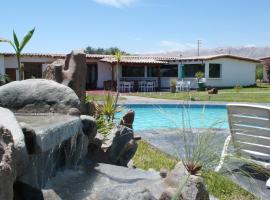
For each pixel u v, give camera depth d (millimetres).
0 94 6168
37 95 6184
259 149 7840
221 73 42969
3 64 35469
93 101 8906
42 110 6105
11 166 3234
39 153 4152
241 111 7938
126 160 7453
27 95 6180
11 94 6180
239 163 5852
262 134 7734
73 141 5461
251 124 7891
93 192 4676
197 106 24250
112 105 9039
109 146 6738
